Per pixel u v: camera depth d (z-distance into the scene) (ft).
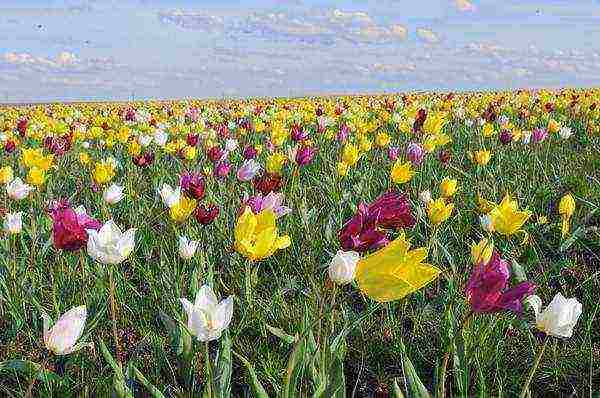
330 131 38.40
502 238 19.29
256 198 12.51
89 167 31.89
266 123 55.62
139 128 47.32
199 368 12.28
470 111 53.21
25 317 14.34
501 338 13.66
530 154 34.58
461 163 34.94
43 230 19.03
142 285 17.38
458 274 17.01
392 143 41.01
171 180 28.40
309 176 27.91
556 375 13.24
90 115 72.79
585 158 35.99
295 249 18.53
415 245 19.26
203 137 38.63
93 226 10.24
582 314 15.76
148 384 9.59
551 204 25.18
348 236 8.42
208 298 8.07
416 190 25.40
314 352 9.39
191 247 12.71
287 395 8.25
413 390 8.98
